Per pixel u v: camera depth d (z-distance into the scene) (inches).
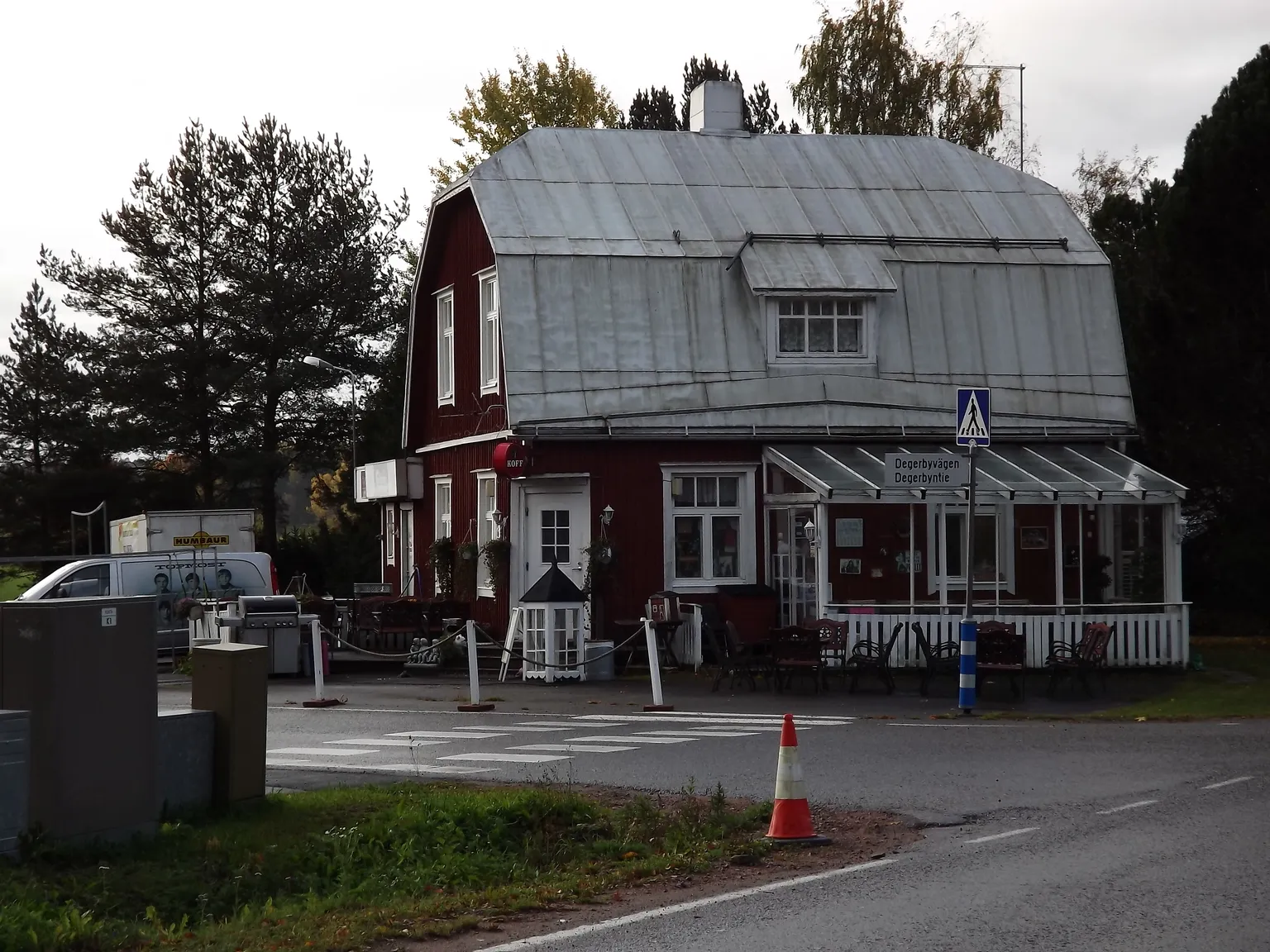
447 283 1353.3
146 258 2164.1
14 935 316.5
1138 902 347.3
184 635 1174.3
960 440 804.0
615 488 1141.7
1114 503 1064.8
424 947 328.8
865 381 1201.4
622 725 751.7
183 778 443.8
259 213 2175.2
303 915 364.8
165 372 2111.2
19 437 2319.1
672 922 343.3
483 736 703.7
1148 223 1422.2
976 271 1263.5
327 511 2549.2
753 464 1157.1
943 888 368.8
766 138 1346.0
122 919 352.8
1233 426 1190.9
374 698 905.5
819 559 1043.9
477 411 1258.6
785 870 402.0
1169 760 593.6
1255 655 1127.6
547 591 1018.1
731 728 732.0
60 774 392.2
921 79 1991.9
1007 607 1077.8
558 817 471.5
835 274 1205.1
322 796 487.2
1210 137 1167.6
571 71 2177.7
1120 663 1035.3
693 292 1196.5
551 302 1165.7
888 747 647.1
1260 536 1214.9
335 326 2161.7
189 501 2201.0
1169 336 1199.6
